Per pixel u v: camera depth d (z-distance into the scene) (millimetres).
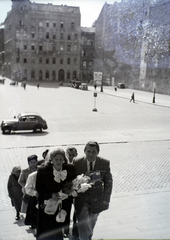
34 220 3682
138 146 11438
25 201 4172
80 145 11680
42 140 12484
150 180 7074
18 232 3631
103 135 13523
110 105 23828
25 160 9406
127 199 5004
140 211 4082
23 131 14930
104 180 3248
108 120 17781
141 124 15875
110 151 10609
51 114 19406
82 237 3109
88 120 17766
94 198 3064
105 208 3135
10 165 8727
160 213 3881
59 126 16000
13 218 4398
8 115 16844
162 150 10758
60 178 2805
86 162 3211
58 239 2908
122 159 9453
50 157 2787
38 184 2832
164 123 15656
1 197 5773
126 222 3613
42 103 23031
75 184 2850
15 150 10680
